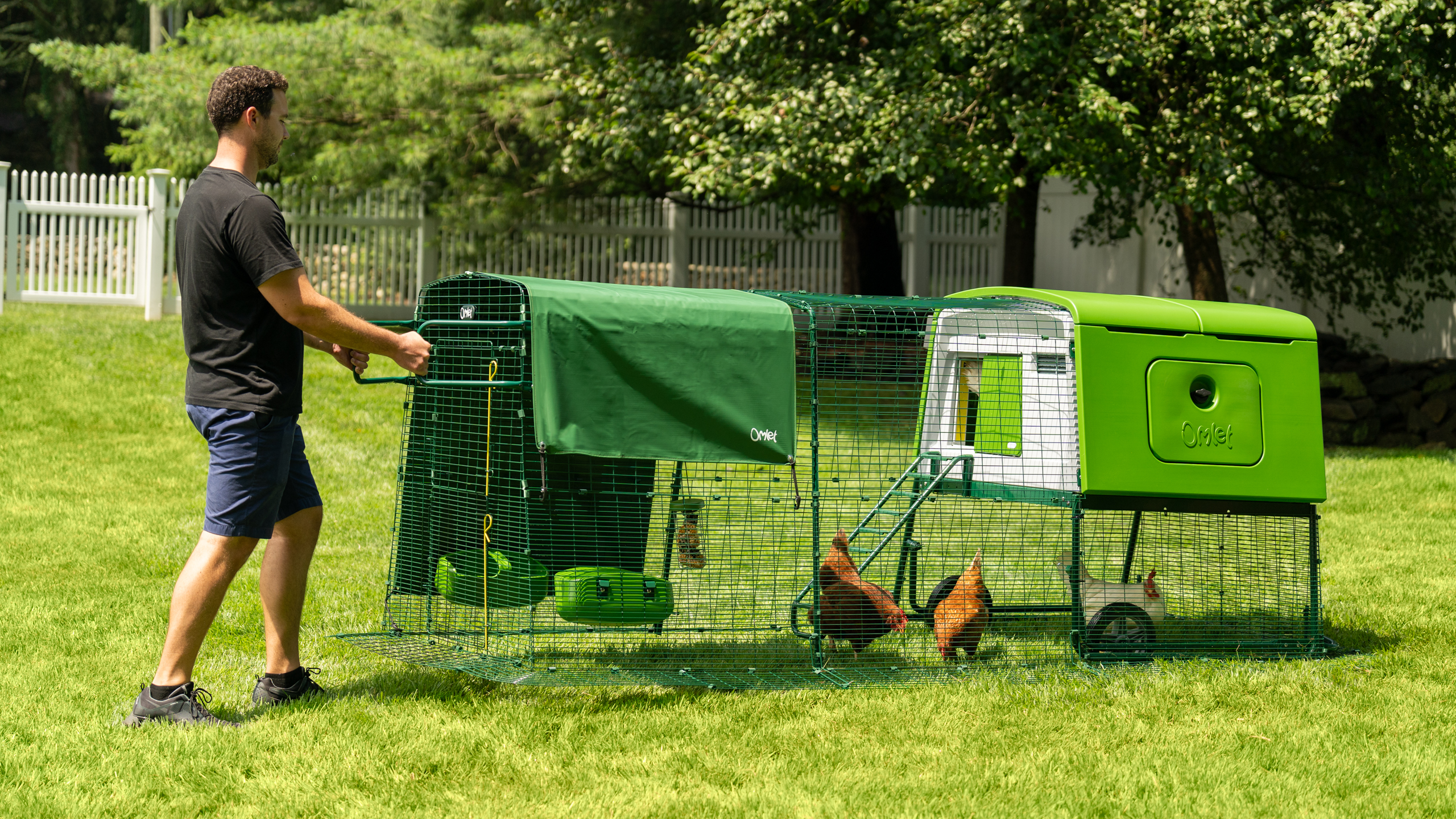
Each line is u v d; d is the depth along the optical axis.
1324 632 5.39
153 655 4.75
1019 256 14.09
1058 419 4.96
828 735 4.00
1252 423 5.02
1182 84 11.16
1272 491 5.01
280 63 13.80
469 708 4.23
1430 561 6.94
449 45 16.11
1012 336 5.21
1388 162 12.01
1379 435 12.50
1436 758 3.82
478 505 4.89
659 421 4.36
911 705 4.30
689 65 11.72
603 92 12.30
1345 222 13.17
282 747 3.78
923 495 5.39
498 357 4.66
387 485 8.64
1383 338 14.54
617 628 4.84
